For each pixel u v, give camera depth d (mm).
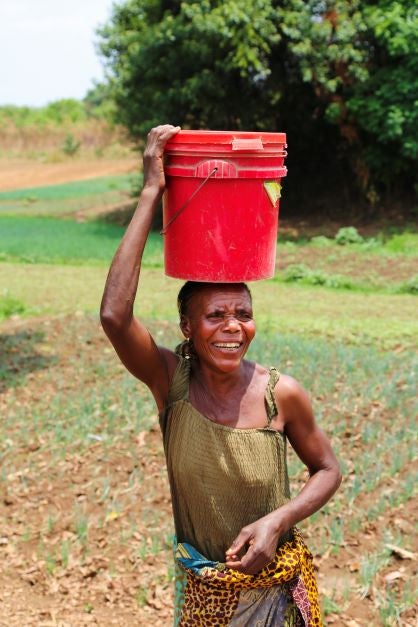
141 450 6859
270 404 2611
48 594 4930
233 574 2500
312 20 19906
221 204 2406
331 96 21844
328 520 5562
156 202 2463
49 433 7301
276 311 12633
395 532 5375
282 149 2475
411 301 13805
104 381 8695
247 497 2588
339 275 15750
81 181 40531
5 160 53312
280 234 22109
